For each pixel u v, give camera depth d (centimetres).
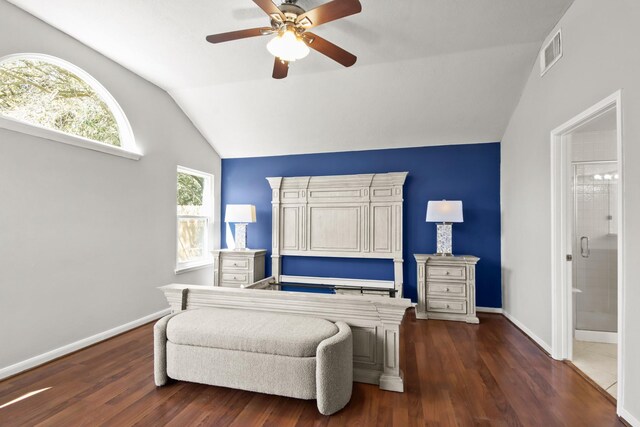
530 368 250
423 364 257
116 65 322
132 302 339
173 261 400
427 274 385
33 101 261
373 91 365
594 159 342
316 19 193
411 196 444
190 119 438
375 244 441
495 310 414
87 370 244
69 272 275
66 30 268
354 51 303
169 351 218
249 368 200
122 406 196
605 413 190
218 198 507
